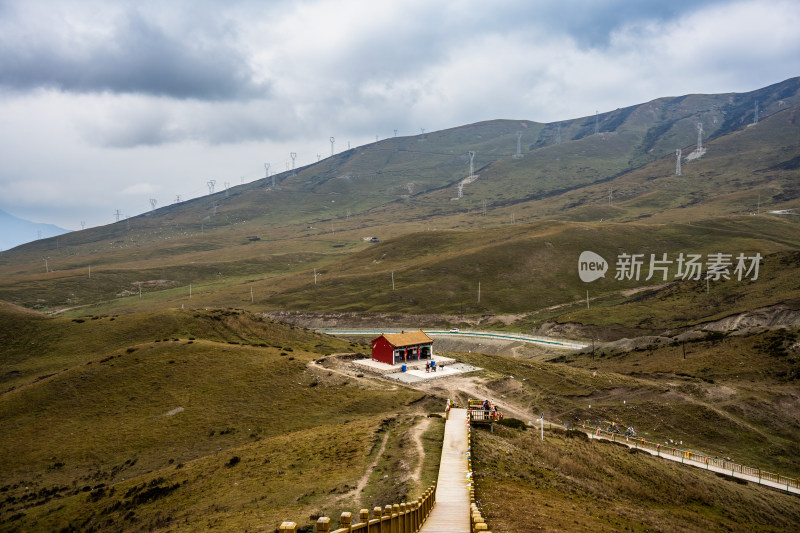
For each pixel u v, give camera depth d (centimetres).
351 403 6894
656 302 17000
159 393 7381
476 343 15400
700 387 8556
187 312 11969
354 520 2583
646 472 4841
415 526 2088
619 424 7562
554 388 8806
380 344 9481
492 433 4881
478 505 2691
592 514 3012
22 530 4044
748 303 13688
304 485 3494
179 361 8344
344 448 4284
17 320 11544
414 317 19700
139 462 5619
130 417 6762
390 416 5553
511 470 3697
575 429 6788
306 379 7756
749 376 8975
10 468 5659
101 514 3972
